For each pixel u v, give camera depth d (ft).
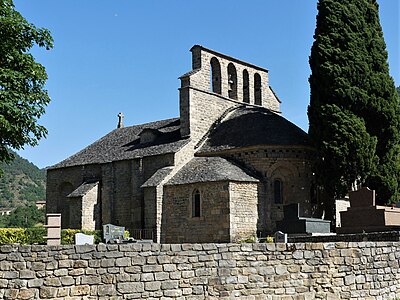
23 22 74.79
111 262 45.70
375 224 90.68
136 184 152.87
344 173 127.13
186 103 153.79
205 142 152.97
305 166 136.46
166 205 138.21
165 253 47.73
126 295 45.75
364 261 56.08
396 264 58.90
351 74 131.64
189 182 133.49
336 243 54.85
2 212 397.39
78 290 44.37
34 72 75.05
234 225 126.21
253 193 131.75
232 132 149.48
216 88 166.81
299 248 52.80
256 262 50.85
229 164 136.36
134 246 46.73
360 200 94.63
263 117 150.51
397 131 134.21
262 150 136.36
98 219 160.25
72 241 133.49
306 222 100.37
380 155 132.87
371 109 131.23
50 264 43.83
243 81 174.29
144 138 166.71
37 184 556.10
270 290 50.85
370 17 139.74
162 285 47.14
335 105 129.39
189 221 132.87
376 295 56.24
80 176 171.32
